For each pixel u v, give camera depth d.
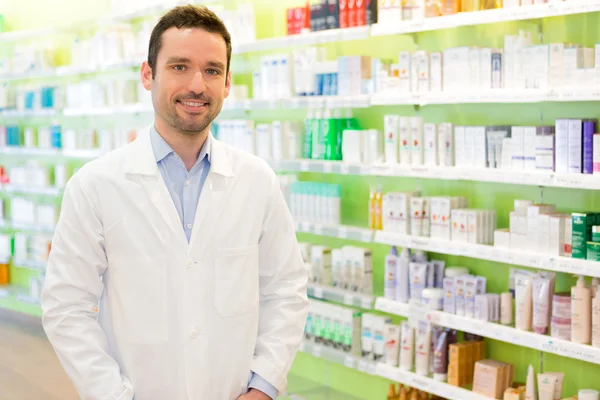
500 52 3.23
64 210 1.84
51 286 1.80
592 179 2.85
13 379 5.01
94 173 1.84
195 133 1.82
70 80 6.70
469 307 3.41
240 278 1.89
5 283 7.35
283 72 4.24
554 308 3.06
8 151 6.96
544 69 3.04
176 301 1.82
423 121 3.76
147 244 1.81
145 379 1.82
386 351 3.81
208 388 1.85
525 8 3.01
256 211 1.93
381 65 3.74
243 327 1.89
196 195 1.88
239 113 5.04
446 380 3.55
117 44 5.71
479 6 3.29
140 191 1.83
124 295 1.82
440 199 3.52
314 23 4.10
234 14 4.66
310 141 4.20
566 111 3.25
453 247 3.41
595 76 2.87
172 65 1.77
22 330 6.38
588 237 2.95
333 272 4.18
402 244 3.65
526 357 3.49
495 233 3.29
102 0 6.23
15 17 7.32
